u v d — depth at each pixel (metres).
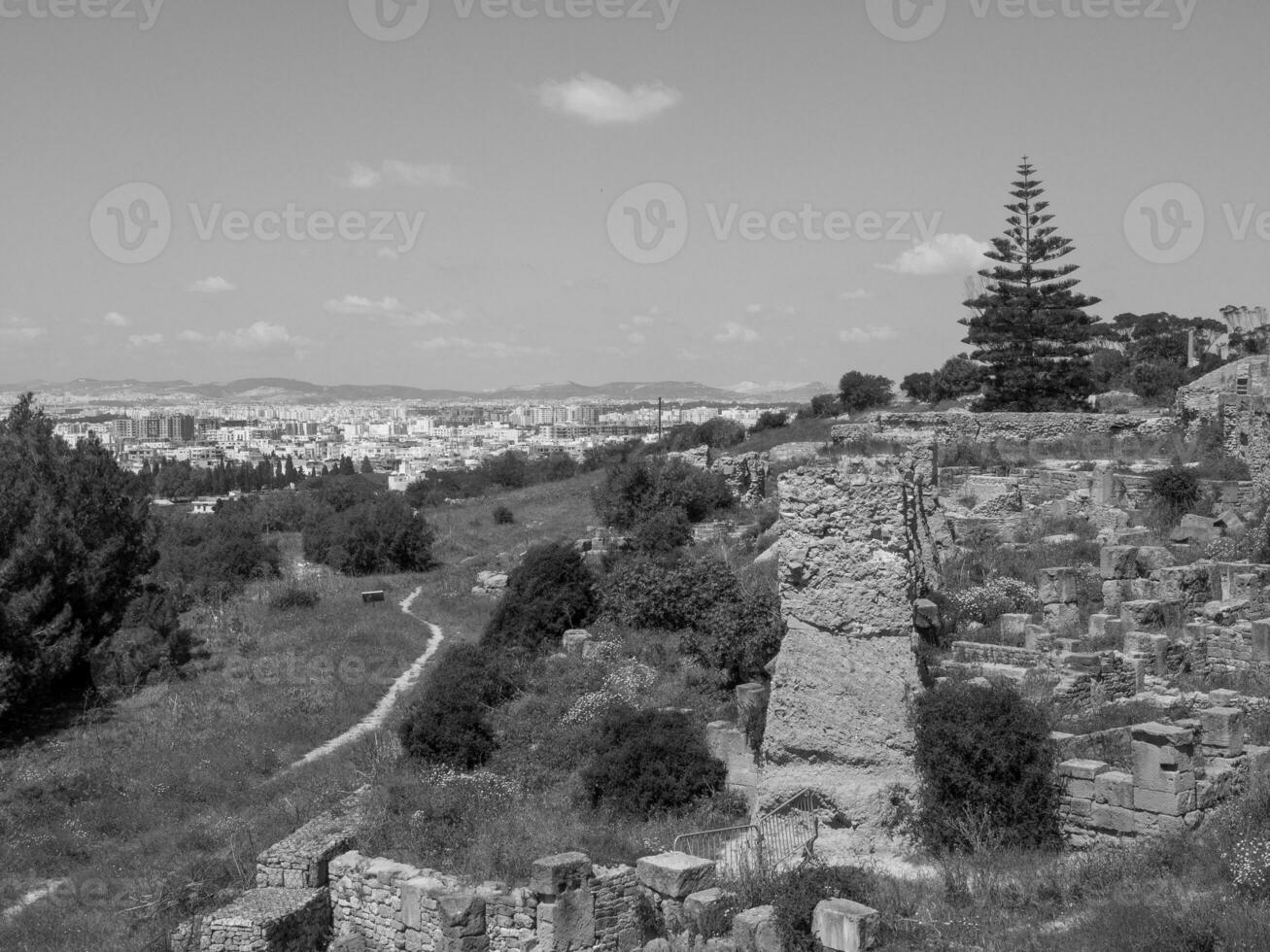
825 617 18.67
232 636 42.97
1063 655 22.72
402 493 86.50
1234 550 31.47
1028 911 14.59
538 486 82.19
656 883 16.66
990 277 64.12
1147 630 25.31
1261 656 24.11
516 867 18.44
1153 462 42.84
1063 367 63.81
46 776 28.64
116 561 41.47
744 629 26.67
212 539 55.66
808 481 18.92
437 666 31.95
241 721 32.75
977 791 17.36
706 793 20.97
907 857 17.30
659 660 29.03
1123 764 18.12
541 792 22.61
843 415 77.50
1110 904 14.08
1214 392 48.31
